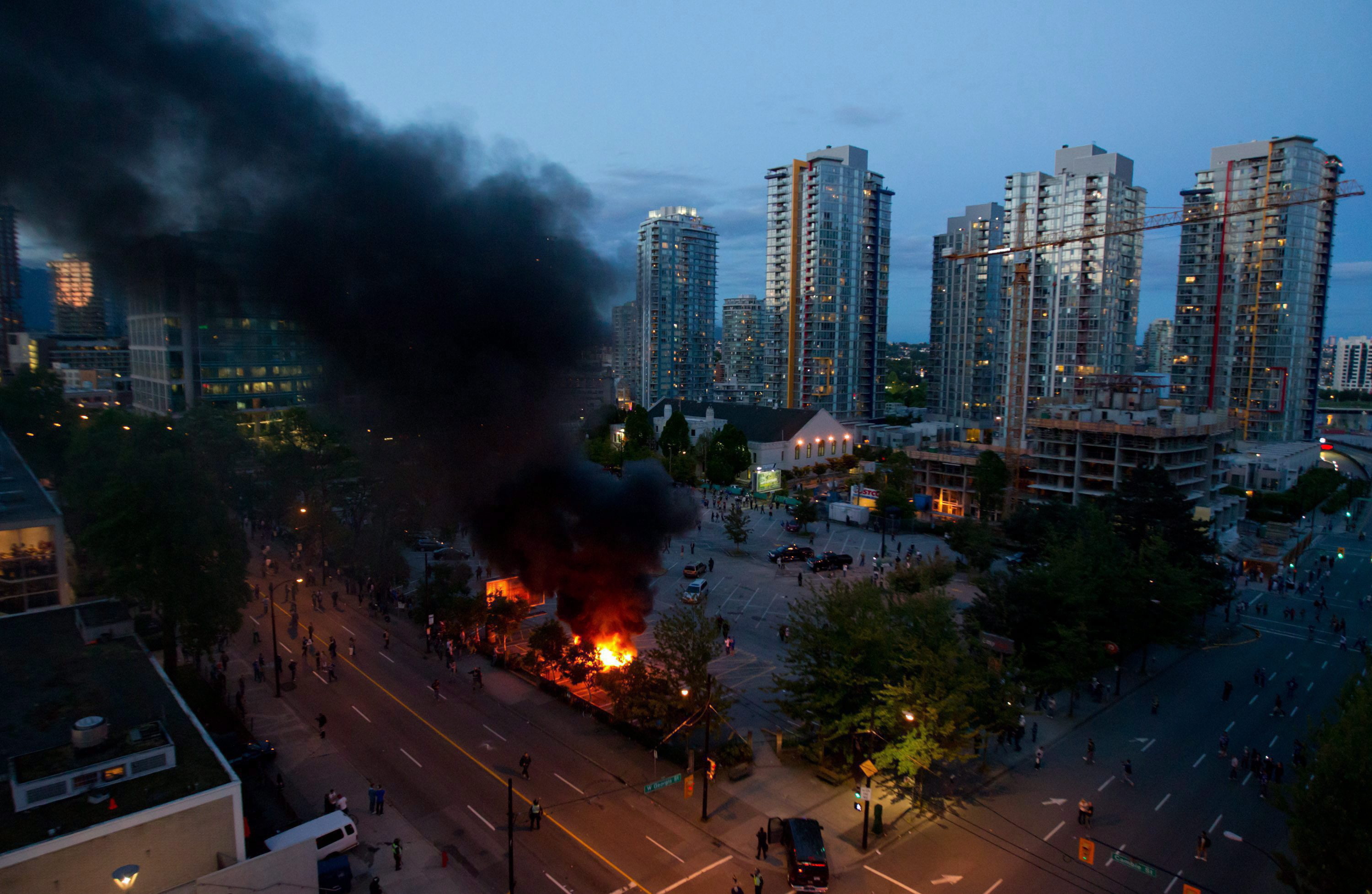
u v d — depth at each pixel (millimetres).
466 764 38344
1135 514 63125
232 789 25516
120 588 41906
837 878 30125
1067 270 146625
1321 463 136250
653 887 29406
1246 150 147000
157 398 82875
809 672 38344
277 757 38625
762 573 73688
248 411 78375
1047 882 30156
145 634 51375
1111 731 43250
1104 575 49250
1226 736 39906
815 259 169500
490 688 47312
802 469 123562
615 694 40062
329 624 58000
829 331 172625
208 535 43469
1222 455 93375
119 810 23984
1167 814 34906
